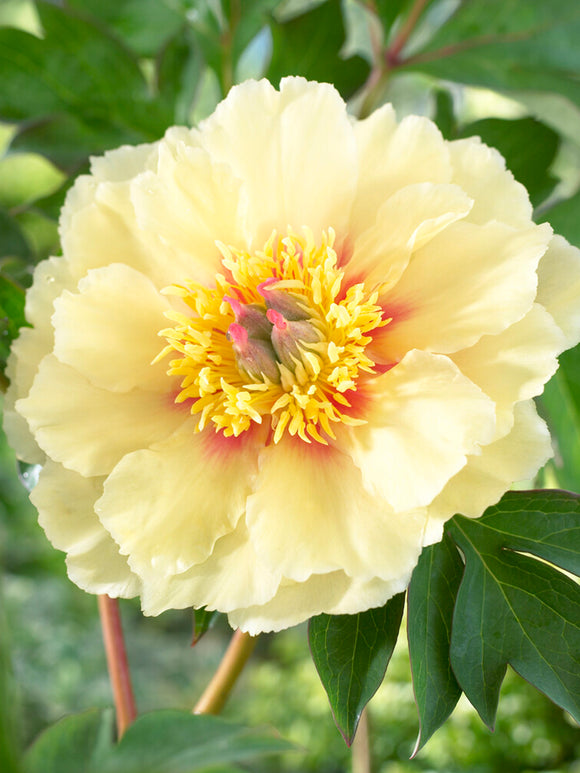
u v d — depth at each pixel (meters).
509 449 0.38
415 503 0.37
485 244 0.39
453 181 0.40
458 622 0.40
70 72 0.53
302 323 0.40
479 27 0.55
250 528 0.38
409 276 0.39
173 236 0.41
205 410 0.39
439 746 1.18
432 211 0.39
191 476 0.39
